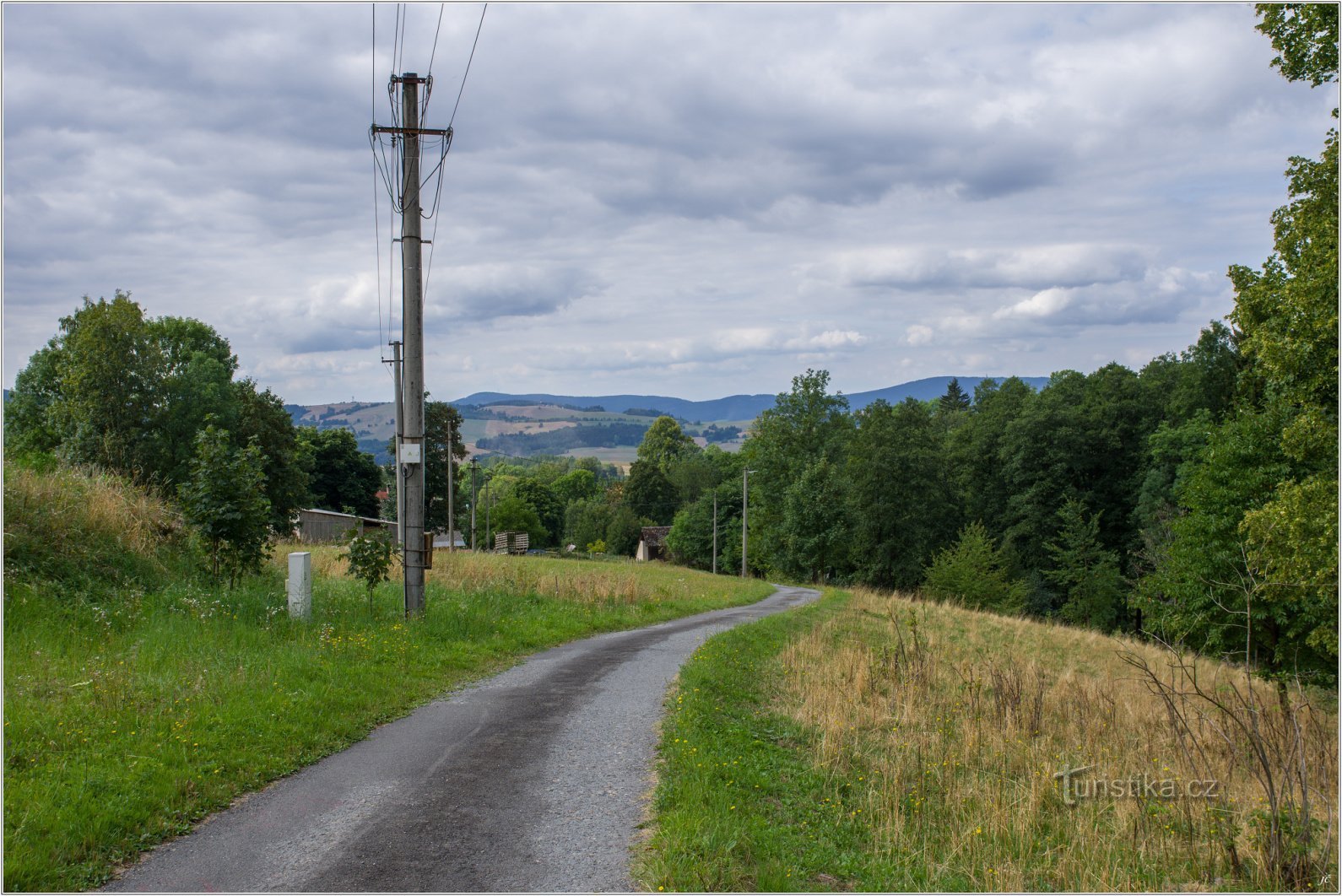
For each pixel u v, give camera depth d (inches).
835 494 2329.0
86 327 1435.8
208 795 258.7
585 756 318.0
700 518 3351.4
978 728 434.0
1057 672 760.3
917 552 2242.9
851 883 231.5
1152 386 2138.3
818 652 630.5
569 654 564.4
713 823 243.9
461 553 1585.9
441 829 244.5
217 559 597.0
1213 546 915.4
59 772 251.0
